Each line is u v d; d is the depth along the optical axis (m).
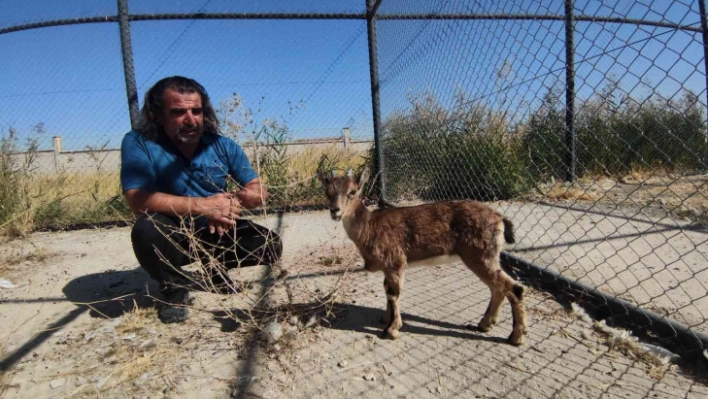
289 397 2.58
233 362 2.98
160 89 3.71
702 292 3.47
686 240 4.71
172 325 3.59
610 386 2.49
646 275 3.90
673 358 2.75
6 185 7.38
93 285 4.74
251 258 4.08
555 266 4.23
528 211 6.47
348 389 2.62
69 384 2.82
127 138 3.81
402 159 7.98
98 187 8.58
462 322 3.42
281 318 3.53
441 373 2.73
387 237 3.32
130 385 2.78
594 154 5.54
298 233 6.56
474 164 7.03
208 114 4.13
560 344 3.00
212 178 4.06
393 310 3.24
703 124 2.93
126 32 7.25
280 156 8.48
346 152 9.69
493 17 4.42
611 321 3.27
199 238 3.65
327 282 4.39
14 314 4.01
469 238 3.15
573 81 4.36
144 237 3.57
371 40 8.13
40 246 6.49
